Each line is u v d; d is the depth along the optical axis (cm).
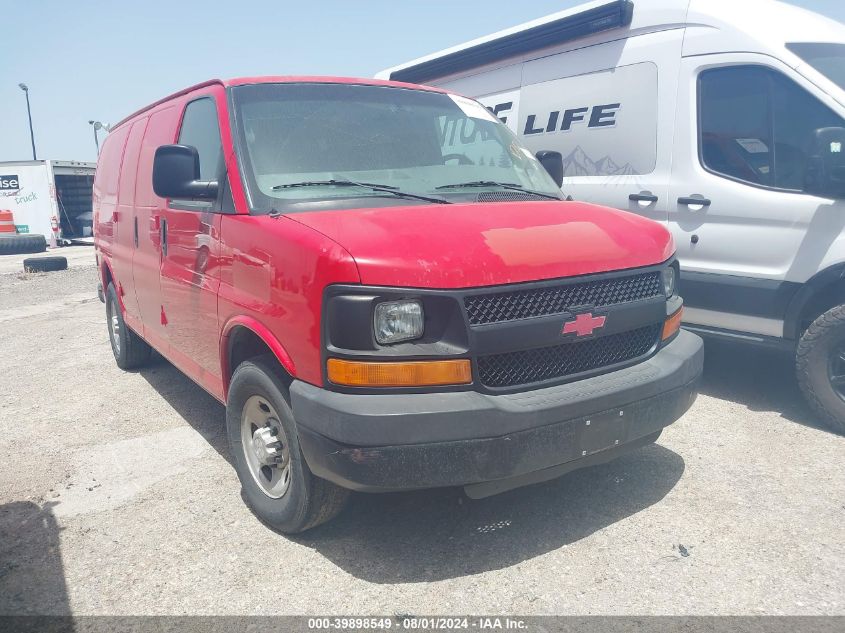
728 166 499
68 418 537
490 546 333
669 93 532
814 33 493
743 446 436
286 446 336
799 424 468
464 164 415
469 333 284
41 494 406
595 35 592
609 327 321
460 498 379
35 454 467
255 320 336
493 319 292
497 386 297
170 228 447
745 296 487
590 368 324
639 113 554
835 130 429
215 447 467
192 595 304
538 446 293
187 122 451
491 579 307
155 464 443
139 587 311
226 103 394
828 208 444
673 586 298
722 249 500
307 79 422
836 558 314
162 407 554
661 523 348
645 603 288
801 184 462
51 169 2283
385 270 280
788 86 470
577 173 605
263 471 362
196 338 419
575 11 593
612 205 570
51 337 851
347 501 333
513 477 297
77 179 2592
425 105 440
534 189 420
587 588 299
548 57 634
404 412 274
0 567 331
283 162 369
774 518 349
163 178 374
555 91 623
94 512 382
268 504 351
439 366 282
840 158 430
